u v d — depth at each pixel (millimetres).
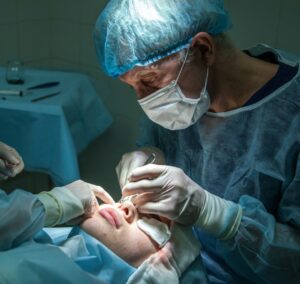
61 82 2447
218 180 1199
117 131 2811
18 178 2723
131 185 1109
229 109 1176
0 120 2105
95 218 1147
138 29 1044
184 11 1058
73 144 2139
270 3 1870
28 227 966
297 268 1047
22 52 2807
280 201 1114
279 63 1147
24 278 822
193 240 1153
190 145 1264
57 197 1083
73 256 1029
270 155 1108
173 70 1076
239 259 1116
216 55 1118
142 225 1155
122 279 1061
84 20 2717
